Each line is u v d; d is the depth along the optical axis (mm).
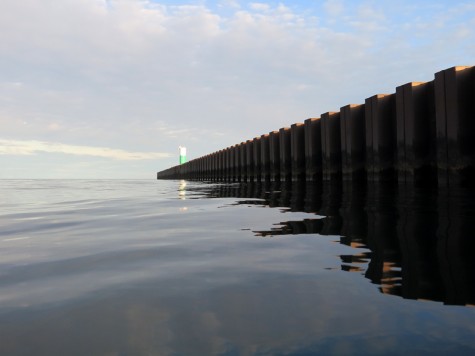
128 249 4125
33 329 1965
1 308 2299
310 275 2828
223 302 2291
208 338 1793
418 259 3113
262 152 25000
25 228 6371
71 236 5270
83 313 2178
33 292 2627
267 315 2057
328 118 16000
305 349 1649
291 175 20547
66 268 3348
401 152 11617
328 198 9398
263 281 2717
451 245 3523
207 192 16766
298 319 1985
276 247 3965
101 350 1707
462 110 9453
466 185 9547
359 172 14414
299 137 19297
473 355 1556
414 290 2379
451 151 9680
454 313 1992
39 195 19719
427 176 11148
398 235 4145
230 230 5281
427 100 11086
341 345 1674
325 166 16359
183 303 2293
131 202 12141
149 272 3082
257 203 9562
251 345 1705
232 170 33875
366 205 7203
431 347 1632
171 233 5207
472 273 2674
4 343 1805
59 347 1751
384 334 1771
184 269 3145
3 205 12406
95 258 3717
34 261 3678
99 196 17312
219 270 3078
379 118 12734
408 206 6555
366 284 2549
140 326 1963
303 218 6160
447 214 5406
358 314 2021
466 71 9453
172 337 1817
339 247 3801
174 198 13336
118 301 2369
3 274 3172
